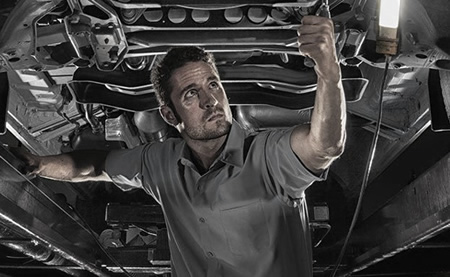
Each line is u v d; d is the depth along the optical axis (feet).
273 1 6.59
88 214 14.44
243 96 9.16
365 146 12.54
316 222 12.19
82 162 7.29
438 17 7.39
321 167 5.73
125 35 7.23
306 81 8.52
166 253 12.37
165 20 7.00
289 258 6.19
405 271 13.15
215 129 6.13
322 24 5.04
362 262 11.73
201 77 6.14
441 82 7.93
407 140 10.48
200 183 6.38
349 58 7.61
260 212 6.17
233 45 7.34
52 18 7.67
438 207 8.11
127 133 10.43
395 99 9.97
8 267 12.86
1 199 7.49
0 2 7.52
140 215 12.90
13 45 7.32
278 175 5.97
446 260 12.95
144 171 6.98
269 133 6.17
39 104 9.71
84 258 11.38
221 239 6.35
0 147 7.23
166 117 6.59
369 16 7.19
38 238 8.95
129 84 8.48
